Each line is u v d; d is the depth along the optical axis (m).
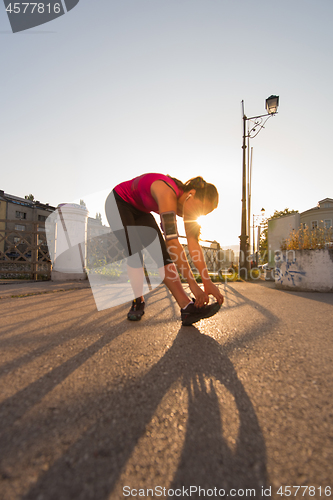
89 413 0.72
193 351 1.21
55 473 0.52
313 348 1.26
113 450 0.58
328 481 0.50
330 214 31.08
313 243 3.96
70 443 0.60
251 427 0.67
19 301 2.67
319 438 0.63
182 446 0.60
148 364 1.06
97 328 1.62
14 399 0.79
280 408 0.75
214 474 0.52
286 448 0.59
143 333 1.51
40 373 0.97
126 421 0.69
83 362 1.08
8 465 0.54
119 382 0.91
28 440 0.61
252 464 0.55
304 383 0.90
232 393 0.84
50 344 1.31
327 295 3.42
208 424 0.68
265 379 0.93
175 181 1.61
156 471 0.53
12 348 1.24
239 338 1.42
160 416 0.71
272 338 1.42
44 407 0.75
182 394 0.83
